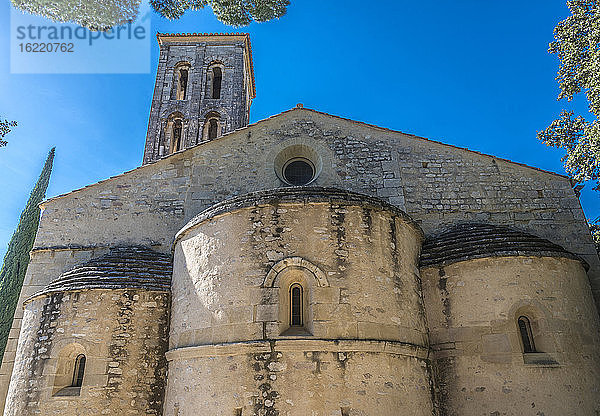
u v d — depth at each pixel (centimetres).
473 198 1433
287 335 882
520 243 1117
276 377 848
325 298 916
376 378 880
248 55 3155
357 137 1520
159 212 1455
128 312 1092
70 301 1090
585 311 1067
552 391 955
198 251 1058
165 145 2633
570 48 1520
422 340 1038
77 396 998
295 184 1487
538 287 1047
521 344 1009
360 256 983
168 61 2902
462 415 994
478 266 1085
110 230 1437
